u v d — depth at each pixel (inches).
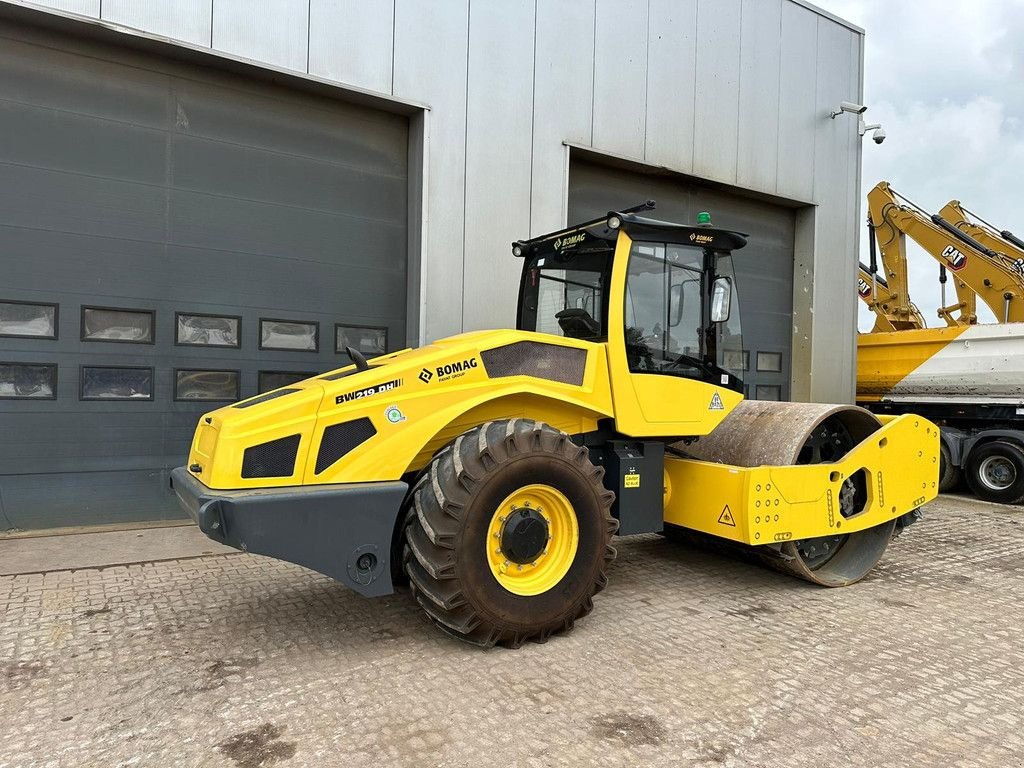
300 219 262.5
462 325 285.7
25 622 147.5
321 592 169.0
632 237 162.7
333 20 254.2
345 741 101.0
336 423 129.7
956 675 128.3
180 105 240.4
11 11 208.4
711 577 190.9
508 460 132.3
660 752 99.2
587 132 316.8
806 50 401.1
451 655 132.4
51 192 222.4
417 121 277.1
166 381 240.4
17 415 219.1
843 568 193.8
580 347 156.6
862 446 185.3
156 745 99.7
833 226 421.1
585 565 141.8
